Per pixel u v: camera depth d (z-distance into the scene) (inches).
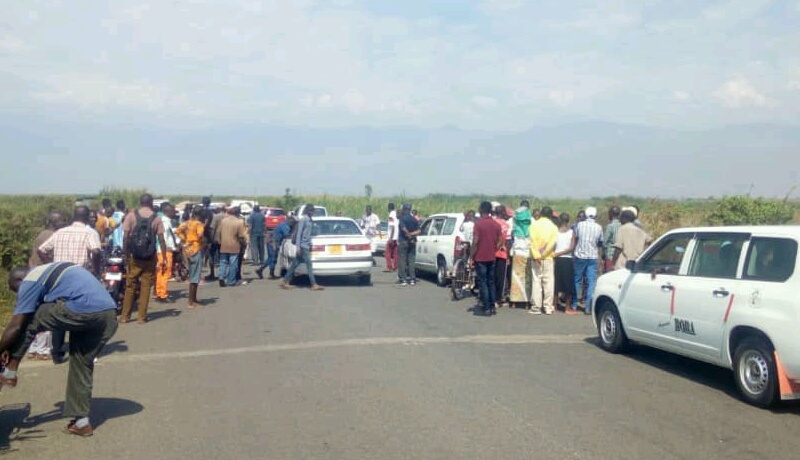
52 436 258.5
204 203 766.5
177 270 761.0
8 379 253.1
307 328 471.5
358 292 669.9
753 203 883.4
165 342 427.5
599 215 978.1
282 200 2063.2
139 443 250.4
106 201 686.5
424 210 1769.2
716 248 340.2
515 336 450.9
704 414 286.8
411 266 737.6
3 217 630.5
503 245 578.2
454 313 541.6
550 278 539.8
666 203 1237.7
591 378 344.5
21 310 249.0
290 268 692.7
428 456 236.1
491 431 262.1
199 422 273.6
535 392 316.8
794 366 283.0
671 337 356.2
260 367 362.9
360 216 1879.9
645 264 388.2
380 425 269.0
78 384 258.1
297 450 242.1
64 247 370.0
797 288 288.7
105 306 259.1
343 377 341.7
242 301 605.3
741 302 310.5
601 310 415.8
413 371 354.3
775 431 265.7
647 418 280.2
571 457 235.5
